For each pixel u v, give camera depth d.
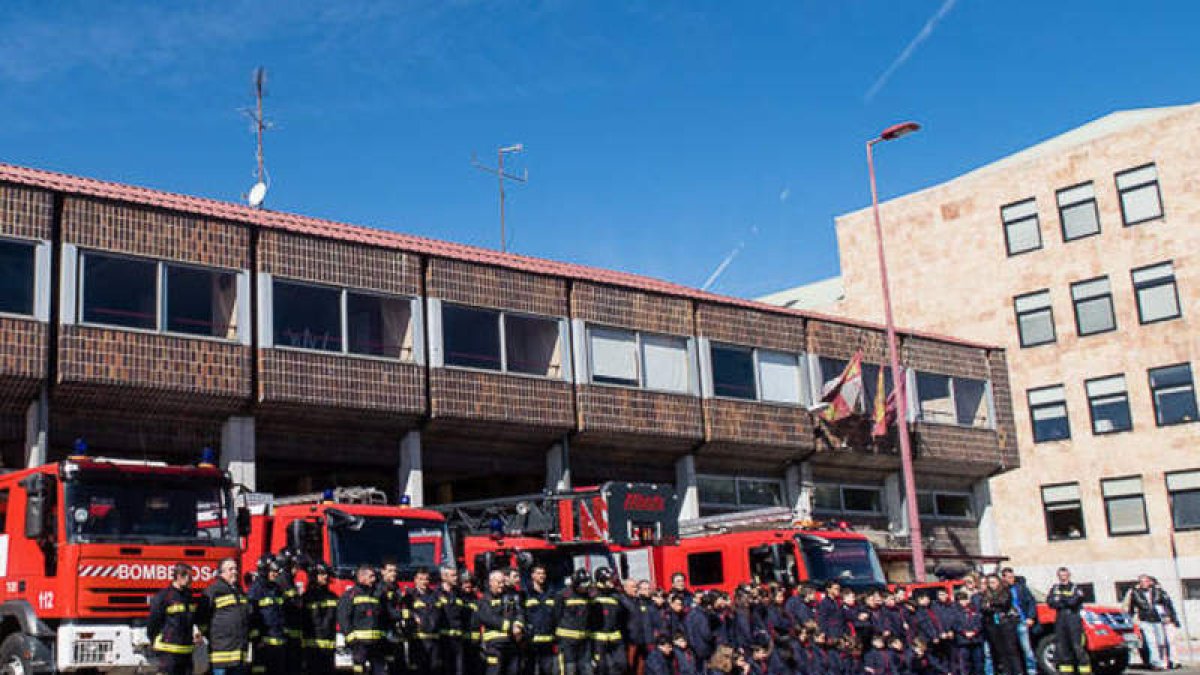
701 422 29.25
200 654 13.39
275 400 22.48
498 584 15.12
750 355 31.00
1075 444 42.72
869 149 29.09
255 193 28.00
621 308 28.41
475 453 26.53
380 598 14.16
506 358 26.27
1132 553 40.94
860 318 48.62
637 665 15.79
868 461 33.38
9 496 15.37
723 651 15.27
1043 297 43.94
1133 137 42.25
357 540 16.72
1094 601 41.56
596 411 27.25
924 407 35.03
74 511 14.61
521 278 26.83
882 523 34.25
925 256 47.16
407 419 24.58
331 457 24.22
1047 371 43.53
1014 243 44.84
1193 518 39.84
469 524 21.09
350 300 24.23
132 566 14.82
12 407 20.34
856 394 31.94
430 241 28.12
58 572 14.42
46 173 22.88
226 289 22.69
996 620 19.80
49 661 14.28
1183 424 40.31
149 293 21.67
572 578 15.15
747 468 31.31
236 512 16.17
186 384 21.55
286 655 14.02
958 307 45.94
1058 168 44.00
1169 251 41.03
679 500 29.53
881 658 17.48
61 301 20.50
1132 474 41.28
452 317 25.62
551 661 15.38
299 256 23.50
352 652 13.97
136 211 21.62
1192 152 40.81
